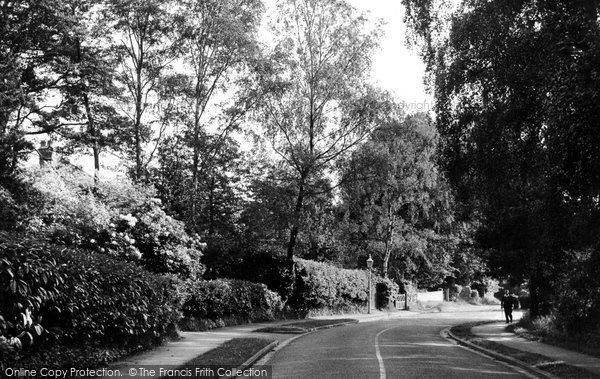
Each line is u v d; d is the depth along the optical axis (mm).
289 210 36094
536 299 27531
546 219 14523
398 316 49750
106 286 12805
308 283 39781
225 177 39344
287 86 36906
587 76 11547
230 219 39812
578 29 13133
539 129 15164
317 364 14672
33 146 28875
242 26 37500
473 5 16094
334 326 34000
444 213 53000
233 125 37844
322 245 49562
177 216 36219
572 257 19125
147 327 15734
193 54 38312
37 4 31594
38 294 9375
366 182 37500
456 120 17297
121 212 22531
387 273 59188
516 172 16766
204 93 38594
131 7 36219
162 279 18125
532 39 14445
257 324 31250
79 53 35188
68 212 20141
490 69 15711
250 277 38875
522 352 17219
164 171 38312
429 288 73562
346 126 37594
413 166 47469
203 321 26469
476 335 24969
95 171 24938
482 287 87188
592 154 11602
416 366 14242
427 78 17984
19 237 9578
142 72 38625
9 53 30688
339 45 37688
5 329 8273
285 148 37531
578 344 18469
